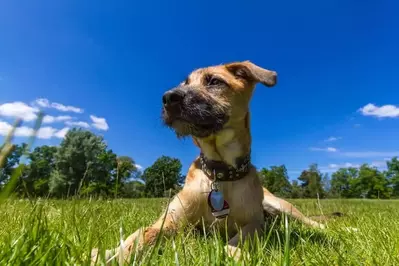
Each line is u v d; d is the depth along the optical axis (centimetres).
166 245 29
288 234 26
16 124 12
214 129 47
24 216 43
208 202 45
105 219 46
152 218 58
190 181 48
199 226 47
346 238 41
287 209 67
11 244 24
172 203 47
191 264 25
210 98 49
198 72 55
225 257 25
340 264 25
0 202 14
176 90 49
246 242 28
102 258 22
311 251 30
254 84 56
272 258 28
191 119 48
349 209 93
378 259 28
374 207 108
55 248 23
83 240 30
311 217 75
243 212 46
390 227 47
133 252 24
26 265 21
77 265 22
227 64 56
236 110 50
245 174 47
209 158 47
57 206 58
